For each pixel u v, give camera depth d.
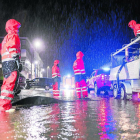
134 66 9.23
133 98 10.24
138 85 9.27
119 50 11.68
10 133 3.56
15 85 6.21
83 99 10.54
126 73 10.17
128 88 10.06
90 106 7.54
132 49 10.62
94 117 5.17
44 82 28.08
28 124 4.30
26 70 50.94
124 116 5.32
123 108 6.96
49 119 4.88
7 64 6.12
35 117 5.15
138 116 5.32
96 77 15.52
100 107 7.23
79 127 4.05
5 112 5.96
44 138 3.27
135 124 4.33
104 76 14.69
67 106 7.52
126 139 3.24
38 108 6.93
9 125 4.20
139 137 3.35
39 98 9.15
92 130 3.81
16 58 6.09
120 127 4.06
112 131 3.74
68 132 3.66
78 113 5.84
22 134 3.50
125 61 10.66
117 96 11.54
